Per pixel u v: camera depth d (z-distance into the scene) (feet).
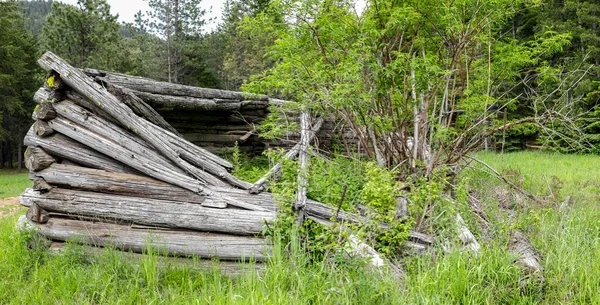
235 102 25.63
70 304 12.90
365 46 19.04
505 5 20.25
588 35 57.57
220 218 15.58
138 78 21.44
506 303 12.80
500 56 21.66
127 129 17.30
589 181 28.91
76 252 15.70
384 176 16.46
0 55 84.38
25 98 104.32
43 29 85.30
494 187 24.03
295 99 24.49
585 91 51.70
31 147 17.40
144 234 15.93
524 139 66.28
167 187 16.40
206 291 12.89
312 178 18.15
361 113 20.13
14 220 24.59
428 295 12.09
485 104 20.07
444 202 17.04
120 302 12.87
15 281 14.49
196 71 113.91
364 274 12.61
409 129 22.61
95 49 83.05
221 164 16.81
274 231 14.93
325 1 20.29
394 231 15.24
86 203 16.43
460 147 22.72
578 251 15.75
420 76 19.42
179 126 27.22
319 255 14.84
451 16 18.84
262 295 11.90
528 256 15.02
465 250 14.57
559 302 12.77
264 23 21.04
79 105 17.85
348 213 15.89
